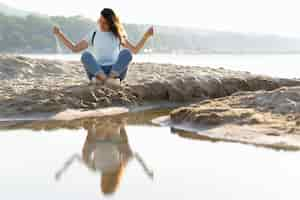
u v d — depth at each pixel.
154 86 5.28
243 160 2.61
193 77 5.75
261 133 3.23
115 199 1.91
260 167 2.44
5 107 4.30
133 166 2.49
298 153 2.75
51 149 2.94
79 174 2.31
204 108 3.93
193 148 2.96
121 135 3.43
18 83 5.71
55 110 4.31
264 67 12.09
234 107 4.05
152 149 2.94
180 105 5.18
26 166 2.49
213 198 1.92
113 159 2.66
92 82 5.00
